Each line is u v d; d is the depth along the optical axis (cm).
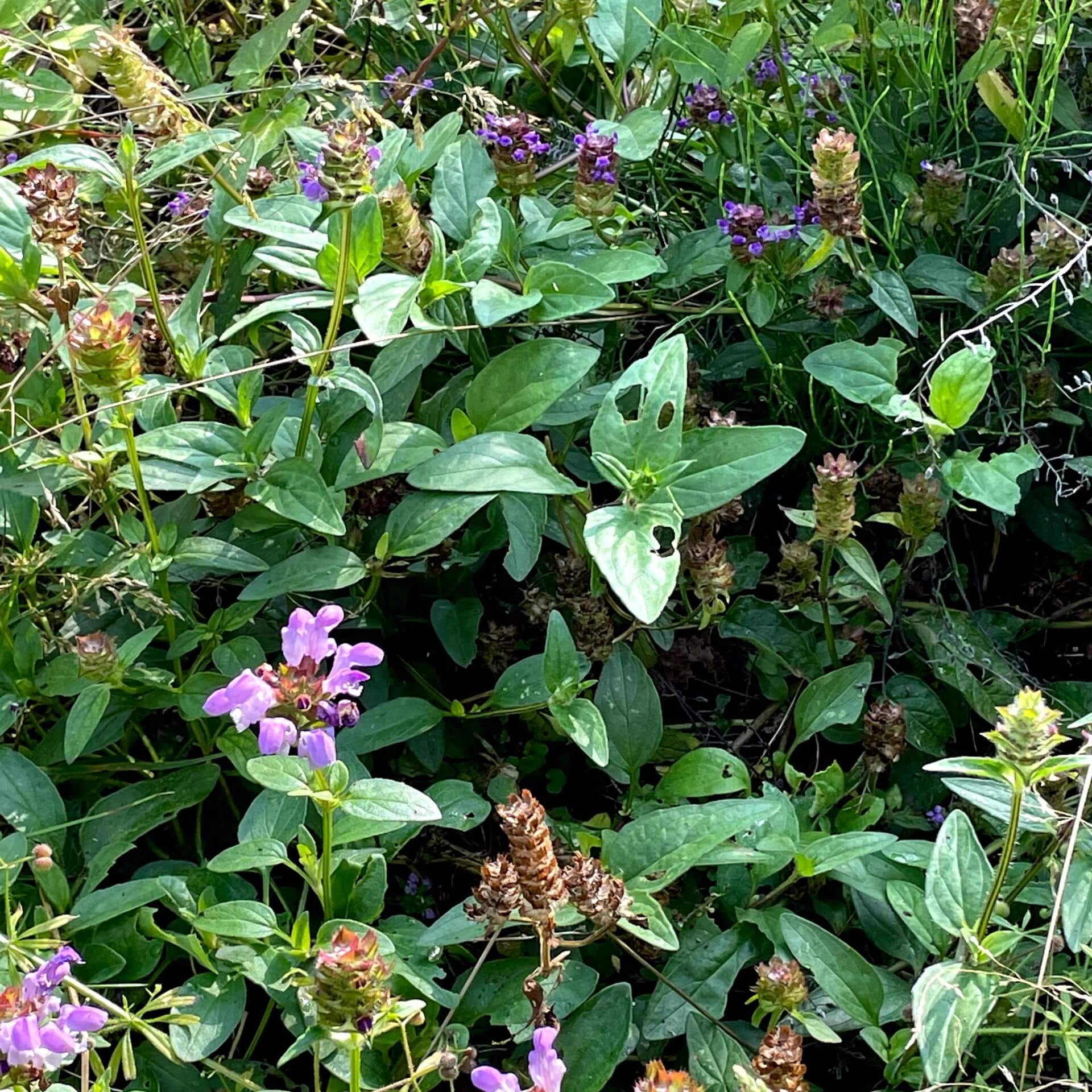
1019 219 64
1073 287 61
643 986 53
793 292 64
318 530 50
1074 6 63
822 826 54
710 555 56
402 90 68
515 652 61
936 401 55
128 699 53
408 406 59
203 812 56
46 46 62
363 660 43
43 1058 41
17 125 63
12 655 54
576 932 52
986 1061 50
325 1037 43
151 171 52
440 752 56
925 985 44
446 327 53
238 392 53
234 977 47
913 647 62
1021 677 61
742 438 51
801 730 56
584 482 61
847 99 65
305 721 43
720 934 52
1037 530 65
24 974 45
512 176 60
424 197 66
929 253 64
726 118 66
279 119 58
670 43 64
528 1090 44
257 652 52
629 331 65
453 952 51
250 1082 46
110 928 49
